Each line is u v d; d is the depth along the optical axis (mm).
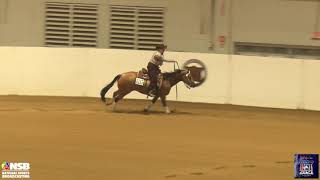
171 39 32281
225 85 26219
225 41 31891
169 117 21000
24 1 32344
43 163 12453
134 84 21547
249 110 24594
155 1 32250
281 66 25984
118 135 16469
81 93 26469
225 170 12609
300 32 31859
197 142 15930
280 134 18219
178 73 21781
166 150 14578
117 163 12812
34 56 26234
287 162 13688
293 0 31688
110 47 32719
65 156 13289
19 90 26234
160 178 11617
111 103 22109
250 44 32094
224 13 31812
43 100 24719
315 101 25891
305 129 19734
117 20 32594
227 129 18750
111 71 26438
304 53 32125
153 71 21406
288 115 23750
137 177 11602
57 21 32625
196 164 13109
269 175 12258
